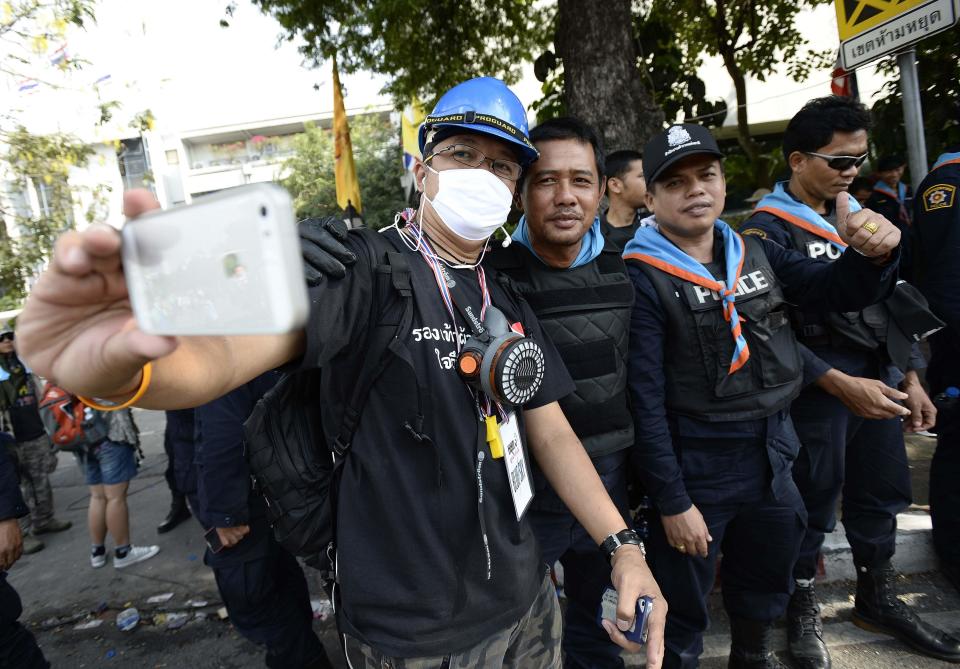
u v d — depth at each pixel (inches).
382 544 46.9
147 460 253.6
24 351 23.1
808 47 365.7
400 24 247.0
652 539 80.4
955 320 85.3
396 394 46.6
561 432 60.0
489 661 49.9
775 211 93.4
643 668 100.0
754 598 82.8
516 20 268.2
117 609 132.6
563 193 68.3
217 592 135.5
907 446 165.0
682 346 75.1
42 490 184.2
